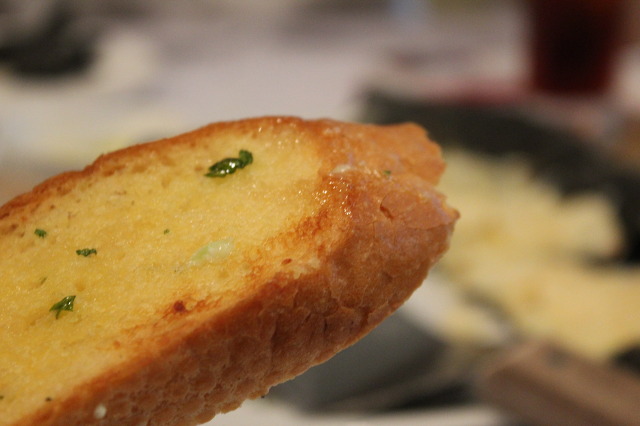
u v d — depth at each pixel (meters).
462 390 0.32
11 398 0.18
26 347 0.19
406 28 1.00
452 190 0.49
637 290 0.37
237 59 0.87
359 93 0.68
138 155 0.22
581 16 0.58
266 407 0.30
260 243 0.20
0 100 0.69
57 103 0.68
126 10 1.15
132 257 0.20
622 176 0.47
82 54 0.78
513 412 0.29
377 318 0.20
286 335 0.19
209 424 0.29
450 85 0.65
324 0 1.17
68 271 0.20
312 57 0.86
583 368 0.29
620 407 0.27
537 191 0.49
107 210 0.21
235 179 0.21
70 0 1.07
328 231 0.20
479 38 0.89
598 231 0.44
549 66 0.61
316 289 0.19
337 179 0.20
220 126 0.22
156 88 0.76
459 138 0.55
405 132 0.22
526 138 0.53
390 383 0.31
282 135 0.22
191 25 1.09
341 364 0.31
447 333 0.34
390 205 0.20
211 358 0.19
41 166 0.52
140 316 0.19
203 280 0.20
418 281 0.20
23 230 0.21
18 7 0.93
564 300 0.37
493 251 0.42
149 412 0.19
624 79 0.65
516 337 0.35
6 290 0.20
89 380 0.18
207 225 0.21
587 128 0.52
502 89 0.63
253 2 1.21
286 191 0.21
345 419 0.30
